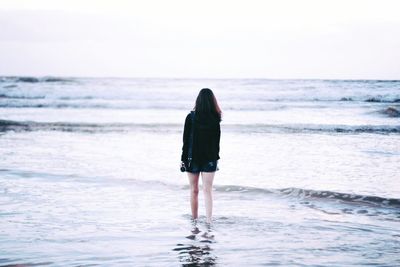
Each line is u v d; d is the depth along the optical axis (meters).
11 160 11.88
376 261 4.61
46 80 52.47
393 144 15.59
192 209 6.44
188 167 6.24
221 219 6.50
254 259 4.68
